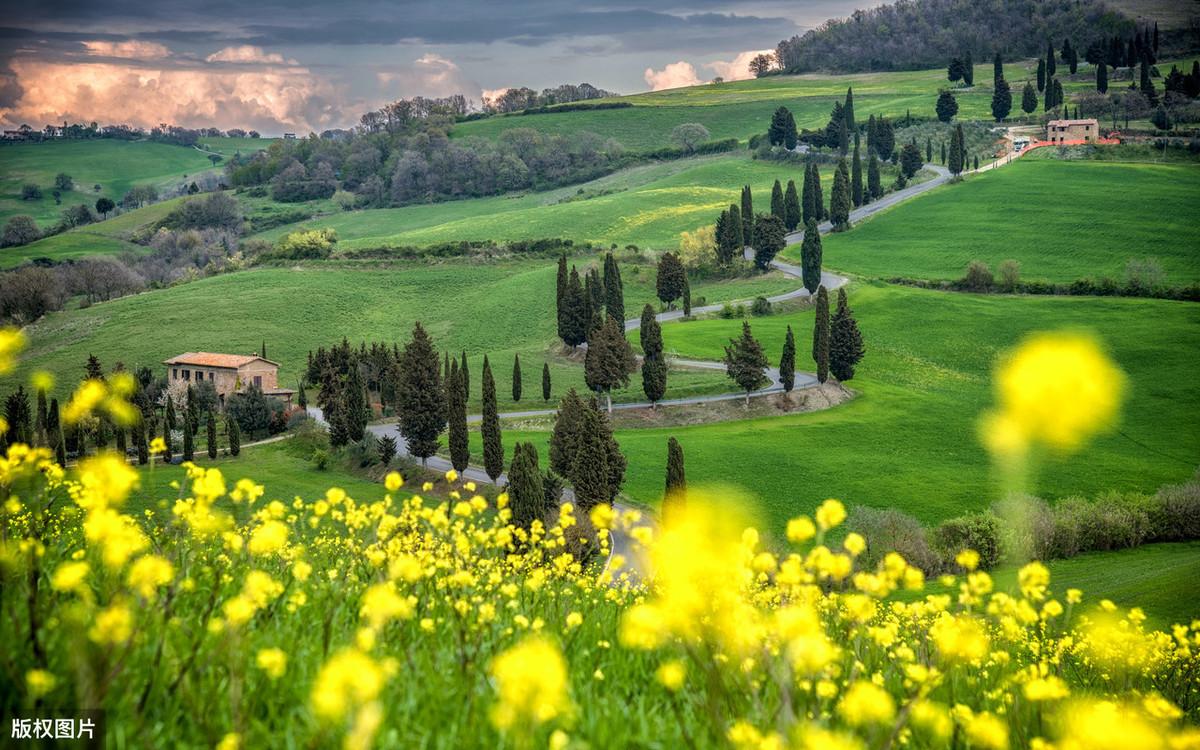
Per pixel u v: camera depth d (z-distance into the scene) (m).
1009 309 149.50
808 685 6.30
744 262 181.62
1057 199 199.12
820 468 91.81
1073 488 88.62
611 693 6.66
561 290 137.00
